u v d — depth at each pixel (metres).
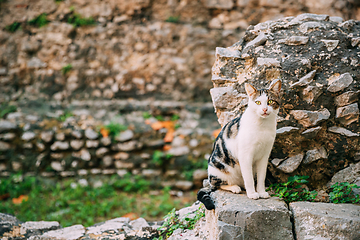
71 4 7.00
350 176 3.11
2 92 6.95
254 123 2.63
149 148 6.15
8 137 6.05
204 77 7.00
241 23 6.96
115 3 6.99
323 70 3.17
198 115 6.72
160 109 6.69
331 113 3.15
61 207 5.29
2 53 6.97
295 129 3.10
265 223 2.45
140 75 7.00
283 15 6.84
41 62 6.98
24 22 6.99
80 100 6.99
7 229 3.68
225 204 2.60
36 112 6.59
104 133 6.13
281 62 3.20
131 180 5.98
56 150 6.10
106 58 6.99
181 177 5.98
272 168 3.18
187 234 3.25
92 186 5.91
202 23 7.02
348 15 6.73
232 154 2.79
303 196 2.97
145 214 5.05
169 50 6.99
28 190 5.79
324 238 2.41
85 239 3.47
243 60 3.34
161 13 7.05
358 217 2.44
